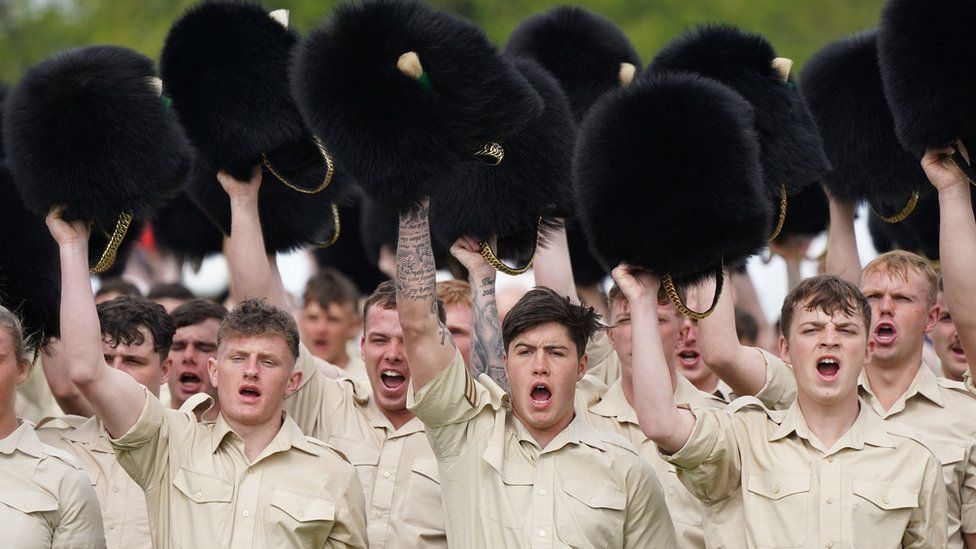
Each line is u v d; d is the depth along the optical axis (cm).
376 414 2838
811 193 3325
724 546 2492
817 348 2483
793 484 2462
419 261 2425
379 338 2802
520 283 4381
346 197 3117
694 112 2405
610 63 3184
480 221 2700
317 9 6281
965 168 2731
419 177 2341
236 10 2820
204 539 2467
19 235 2695
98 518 2547
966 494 2759
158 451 2505
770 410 2584
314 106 2366
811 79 3186
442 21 2381
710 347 2733
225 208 2992
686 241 2386
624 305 2798
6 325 2514
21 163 2497
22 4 7031
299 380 2772
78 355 2423
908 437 2500
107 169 2475
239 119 2788
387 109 2325
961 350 3147
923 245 3375
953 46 2742
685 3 6475
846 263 3142
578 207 2475
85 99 2488
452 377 2466
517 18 6500
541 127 2719
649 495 2522
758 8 6519
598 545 2466
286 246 2989
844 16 6669
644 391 2412
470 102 2353
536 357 2491
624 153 2405
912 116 2770
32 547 2462
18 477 2494
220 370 2534
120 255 2773
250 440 2536
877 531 2442
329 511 2500
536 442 2511
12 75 6919
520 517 2461
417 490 2720
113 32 6675
